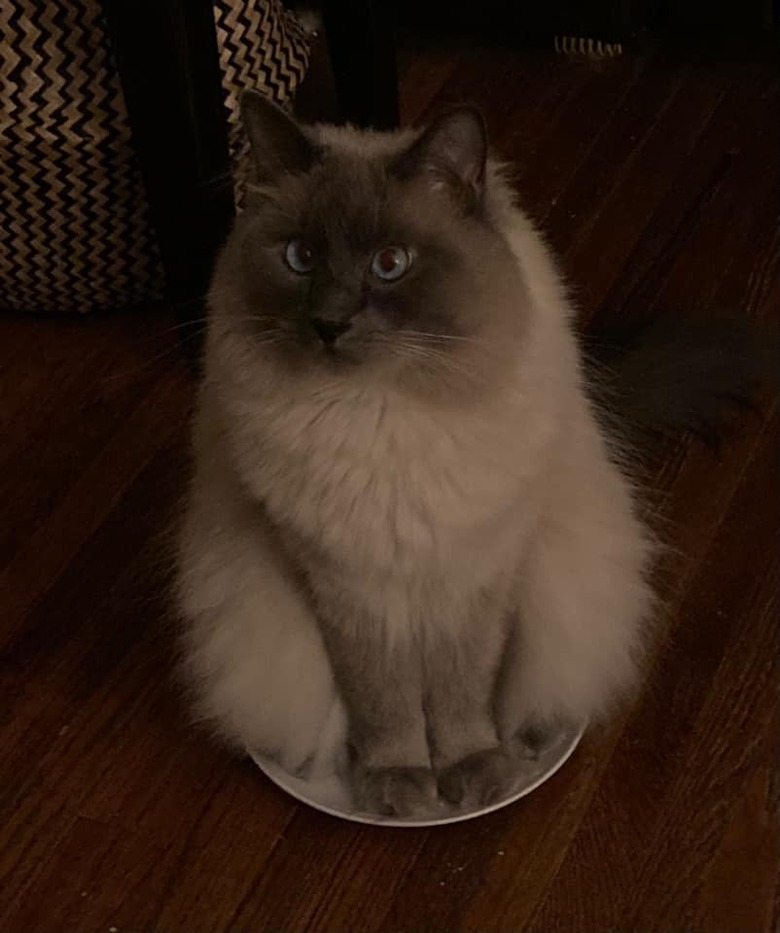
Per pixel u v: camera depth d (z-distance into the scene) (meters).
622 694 1.37
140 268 1.72
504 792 1.29
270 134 1.03
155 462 1.65
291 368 1.03
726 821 1.30
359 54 1.75
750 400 1.61
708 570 1.51
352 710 1.28
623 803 1.32
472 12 2.16
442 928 1.24
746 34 2.15
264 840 1.31
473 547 1.10
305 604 1.24
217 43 1.47
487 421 1.04
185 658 1.39
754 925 1.23
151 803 1.35
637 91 2.08
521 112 2.07
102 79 1.50
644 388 1.51
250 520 1.23
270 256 1.03
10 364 1.77
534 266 1.12
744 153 1.97
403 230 1.00
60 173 1.56
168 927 1.26
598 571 1.27
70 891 1.29
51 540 1.58
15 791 1.36
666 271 1.83
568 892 1.26
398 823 1.27
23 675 1.45
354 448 1.05
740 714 1.38
